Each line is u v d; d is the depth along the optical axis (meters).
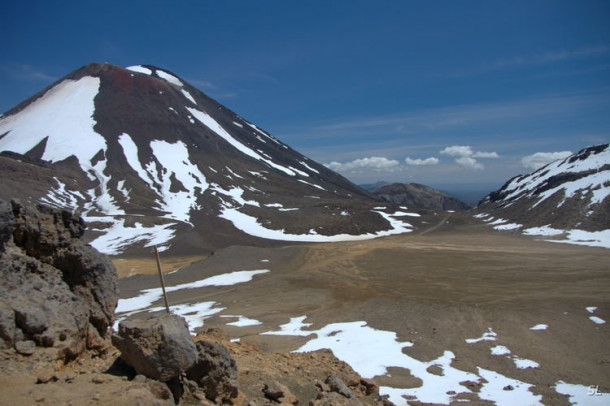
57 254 12.80
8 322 10.05
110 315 12.66
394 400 21.69
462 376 25.48
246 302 46.97
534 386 23.73
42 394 8.54
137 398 8.52
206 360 10.62
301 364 16.23
